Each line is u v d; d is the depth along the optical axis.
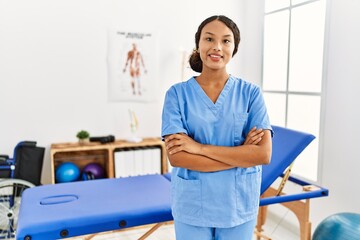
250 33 3.55
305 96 2.85
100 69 3.23
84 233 1.59
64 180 2.93
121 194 1.94
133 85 3.35
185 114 1.39
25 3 2.96
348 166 2.41
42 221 1.57
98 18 3.18
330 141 2.56
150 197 1.89
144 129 3.44
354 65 2.34
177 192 1.37
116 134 3.35
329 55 2.55
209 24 1.32
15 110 3.02
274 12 3.19
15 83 3.00
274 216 3.15
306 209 1.99
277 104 3.21
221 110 1.36
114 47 3.25
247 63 3.61
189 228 1.36
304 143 1.94
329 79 2.55
